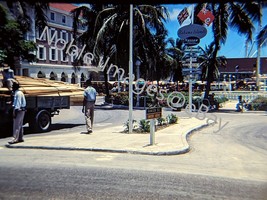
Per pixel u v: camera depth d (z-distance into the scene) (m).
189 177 6.30
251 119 19.03
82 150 8.86
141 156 8.23
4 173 6.39
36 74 35.00
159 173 6.55
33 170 6.66
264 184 5.89
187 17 16.94
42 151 8.77
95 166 7.06
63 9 38.03
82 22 30.86
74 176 6.23
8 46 19.08
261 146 10.15
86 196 5.11
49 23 35.38
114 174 6.42
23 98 9.80
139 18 24.09
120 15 24.41
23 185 5.63
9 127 12.28
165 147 8.99
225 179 6.20
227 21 25.30
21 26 19.16
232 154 8.77
